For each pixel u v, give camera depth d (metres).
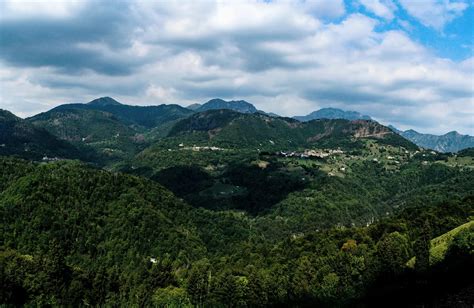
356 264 92.31
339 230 136.62
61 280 96.50
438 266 72.31
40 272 96.56
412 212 137.88
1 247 133.50
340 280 87.94
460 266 64.44
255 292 92.44
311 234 140.25
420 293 57.69
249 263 131.38
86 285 99.88
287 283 92.88
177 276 122.12
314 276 93.50
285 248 136.12
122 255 147.12
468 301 46.41
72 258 142.50
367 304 72.06
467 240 76.00
